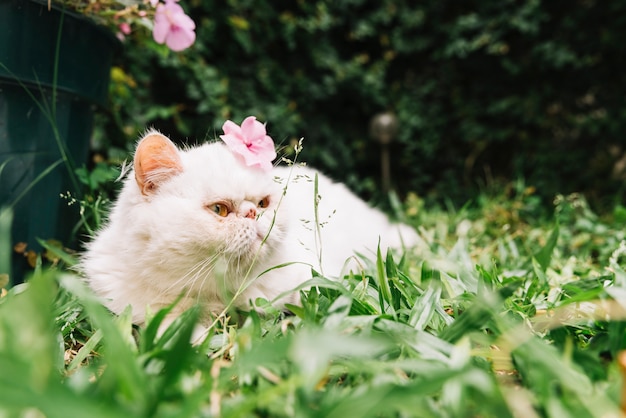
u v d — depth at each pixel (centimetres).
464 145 127
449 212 111
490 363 32
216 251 42
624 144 118
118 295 44
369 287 43
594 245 72
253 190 44
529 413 25
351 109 127
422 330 36
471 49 118
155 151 43
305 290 45
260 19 114
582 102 121
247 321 38
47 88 49
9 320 26
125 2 53
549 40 117
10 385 22
